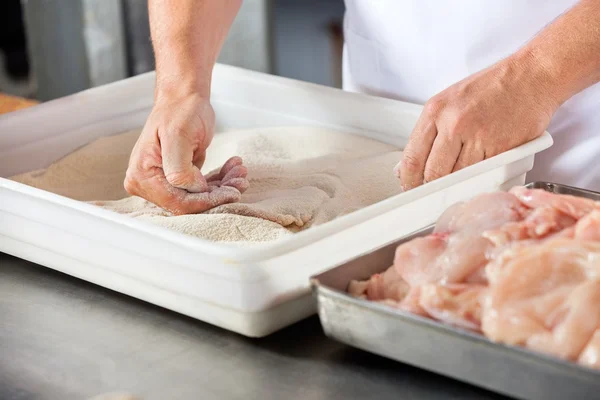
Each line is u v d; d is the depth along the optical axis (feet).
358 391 2.85
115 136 5.05
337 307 2.81
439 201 3.49
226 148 4.72
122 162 4.83
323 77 11.51
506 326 2.56
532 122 3.89
